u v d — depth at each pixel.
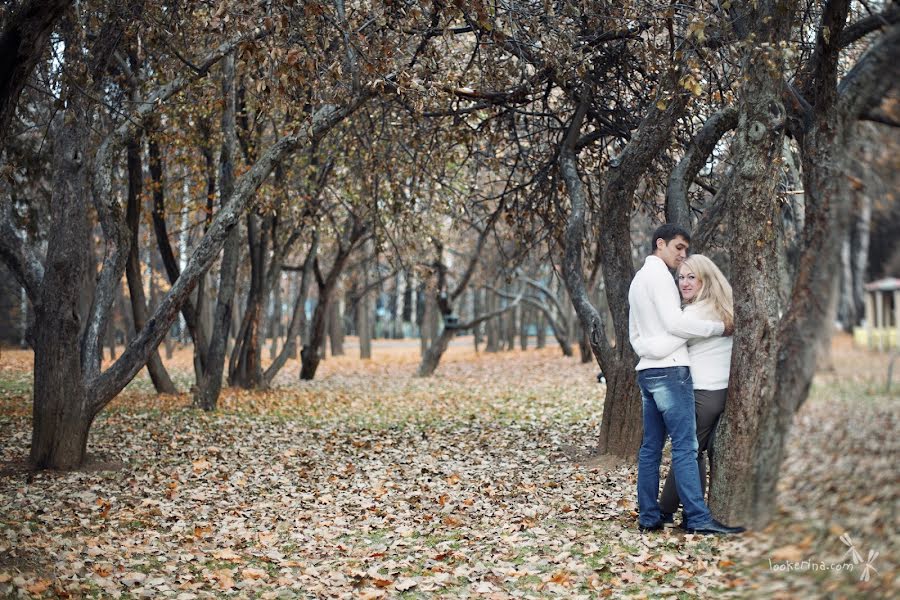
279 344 49.12
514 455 10.09
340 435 12.49
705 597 4.33
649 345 5.76
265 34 7.69
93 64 9.19
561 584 4.99
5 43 5.31
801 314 3.95
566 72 8.95
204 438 12.15
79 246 9.41
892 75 3.53
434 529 6.57
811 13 7.68
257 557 5.93
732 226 5.58
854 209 3.50
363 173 13.32
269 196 14.67
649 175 10.73
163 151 15.93
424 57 9.00
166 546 6.17
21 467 9.45
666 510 6.20
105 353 39.12
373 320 67.94
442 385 22.33
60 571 5.28
